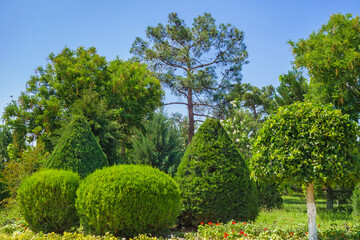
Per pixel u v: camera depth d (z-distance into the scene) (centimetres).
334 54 1110
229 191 670
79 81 1773
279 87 1360
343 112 1088
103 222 579
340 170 445
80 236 556
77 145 801
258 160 513
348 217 921
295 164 466
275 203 1229
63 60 1875
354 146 470
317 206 1325
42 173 685
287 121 498
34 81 1920
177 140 1353
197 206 664
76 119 848
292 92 1341
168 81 2067
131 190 577
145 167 652
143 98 1927
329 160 450
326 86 1117
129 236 580
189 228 689
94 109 1241
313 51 1155
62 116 1691
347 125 469
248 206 681
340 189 1198
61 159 781
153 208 584
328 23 1226
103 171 627
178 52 2098
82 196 607
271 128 515
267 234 572
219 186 670
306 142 468
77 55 2072
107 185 587
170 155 1303
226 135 727
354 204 934
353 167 456
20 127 1777
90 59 2023
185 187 686
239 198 675
